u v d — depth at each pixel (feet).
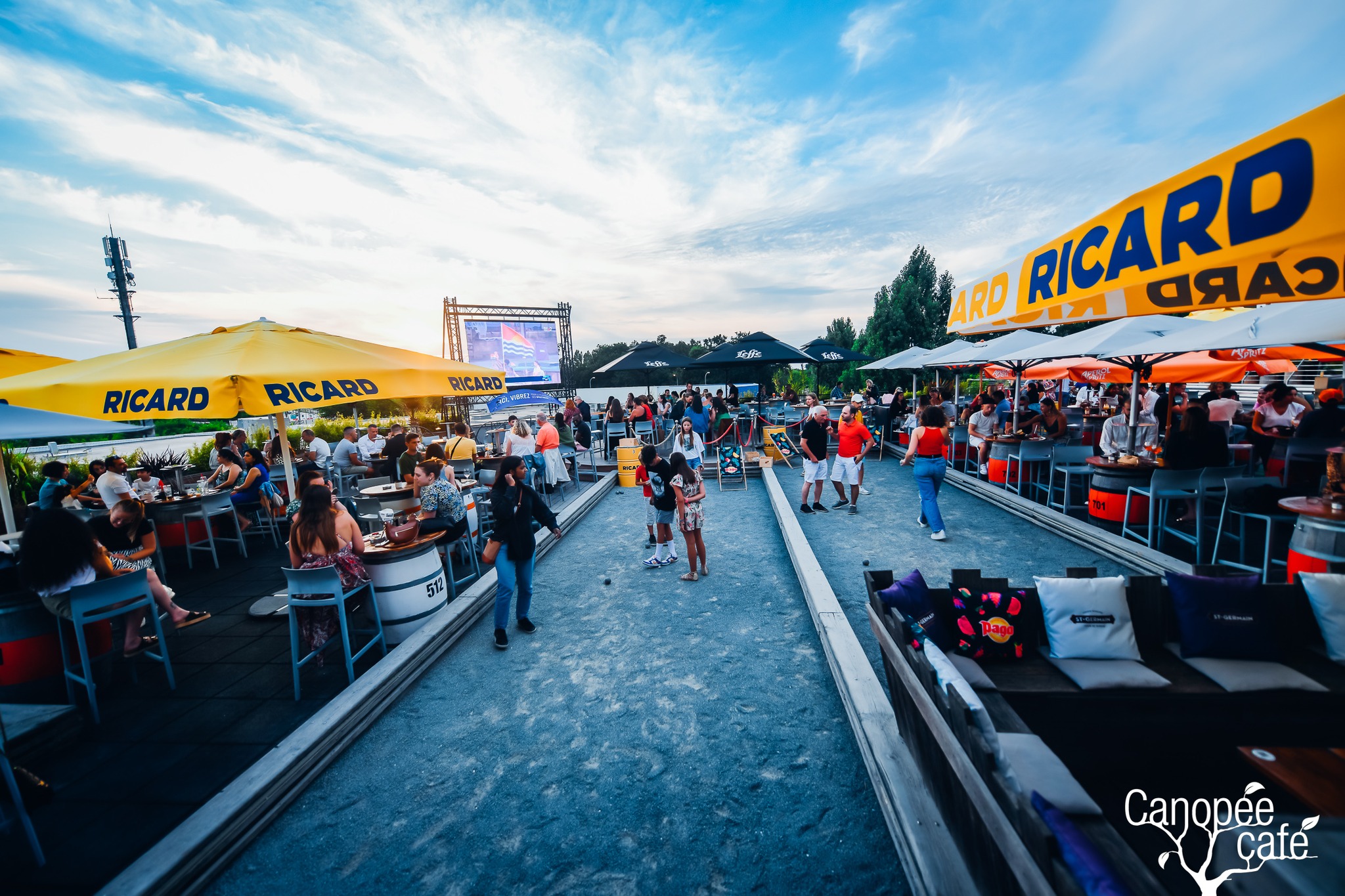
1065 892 4.74
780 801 10.43
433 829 10.18
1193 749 10.34
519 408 96.58
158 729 13.05
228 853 9.53
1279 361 34.63
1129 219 6.53
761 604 19.53
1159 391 48.73
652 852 9.45
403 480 31.09
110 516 16.92
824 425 31.35
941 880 7.48
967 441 39.11
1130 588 11.81
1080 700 10.33
